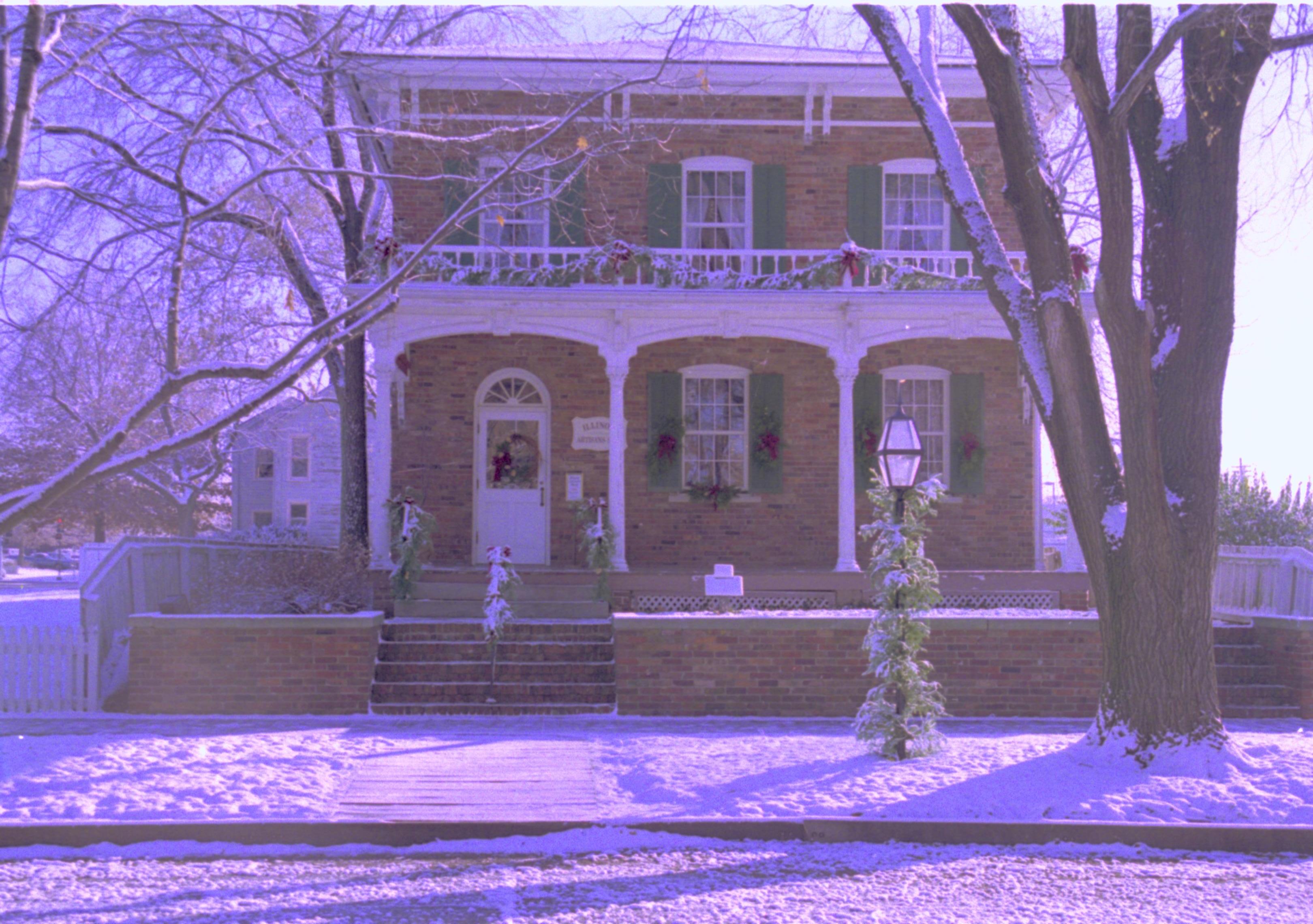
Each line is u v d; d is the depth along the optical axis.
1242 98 9.51
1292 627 13.20
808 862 6.98
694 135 18.42
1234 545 18.50
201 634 12.89
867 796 8.10
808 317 16.64
